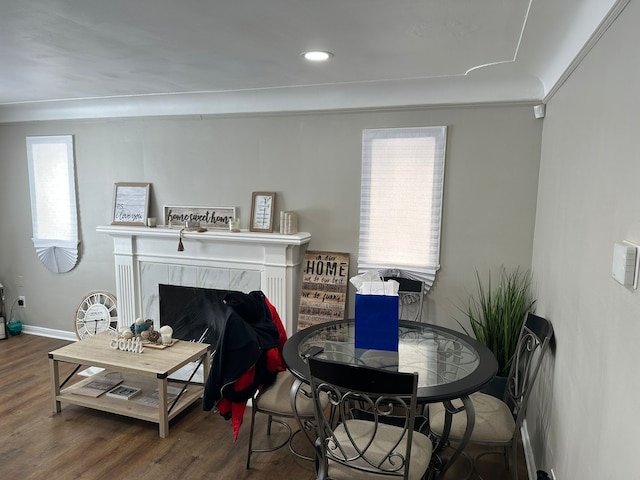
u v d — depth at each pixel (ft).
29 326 14.73
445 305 10.15
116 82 9.78
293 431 9.06
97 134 12.76
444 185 9.84
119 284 12.67
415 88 9.55
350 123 10.37
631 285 3.58
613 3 4.20
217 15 5.84
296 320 11.23
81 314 13.44
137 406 9.24
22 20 6.04
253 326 7.54
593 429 4.52
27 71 8.83
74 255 13.55
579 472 4.97
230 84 9.89
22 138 13.66
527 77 8.72
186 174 12.05
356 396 6.17
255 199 11.39
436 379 6.19
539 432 7.38
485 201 9.61
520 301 8.81
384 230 10.39
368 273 7.82
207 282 11.84
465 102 9.36
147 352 9.50
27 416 9.52
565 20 5.56
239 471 7.79
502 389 8.63
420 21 6.01
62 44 7.08
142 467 7.87
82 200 13.25
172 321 12.37
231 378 6.91
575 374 5.37
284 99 10.62
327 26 6.23
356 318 7.25
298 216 11.12
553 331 6.76
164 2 5.43
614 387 3.95
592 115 5.11
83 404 9.36
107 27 6.30
